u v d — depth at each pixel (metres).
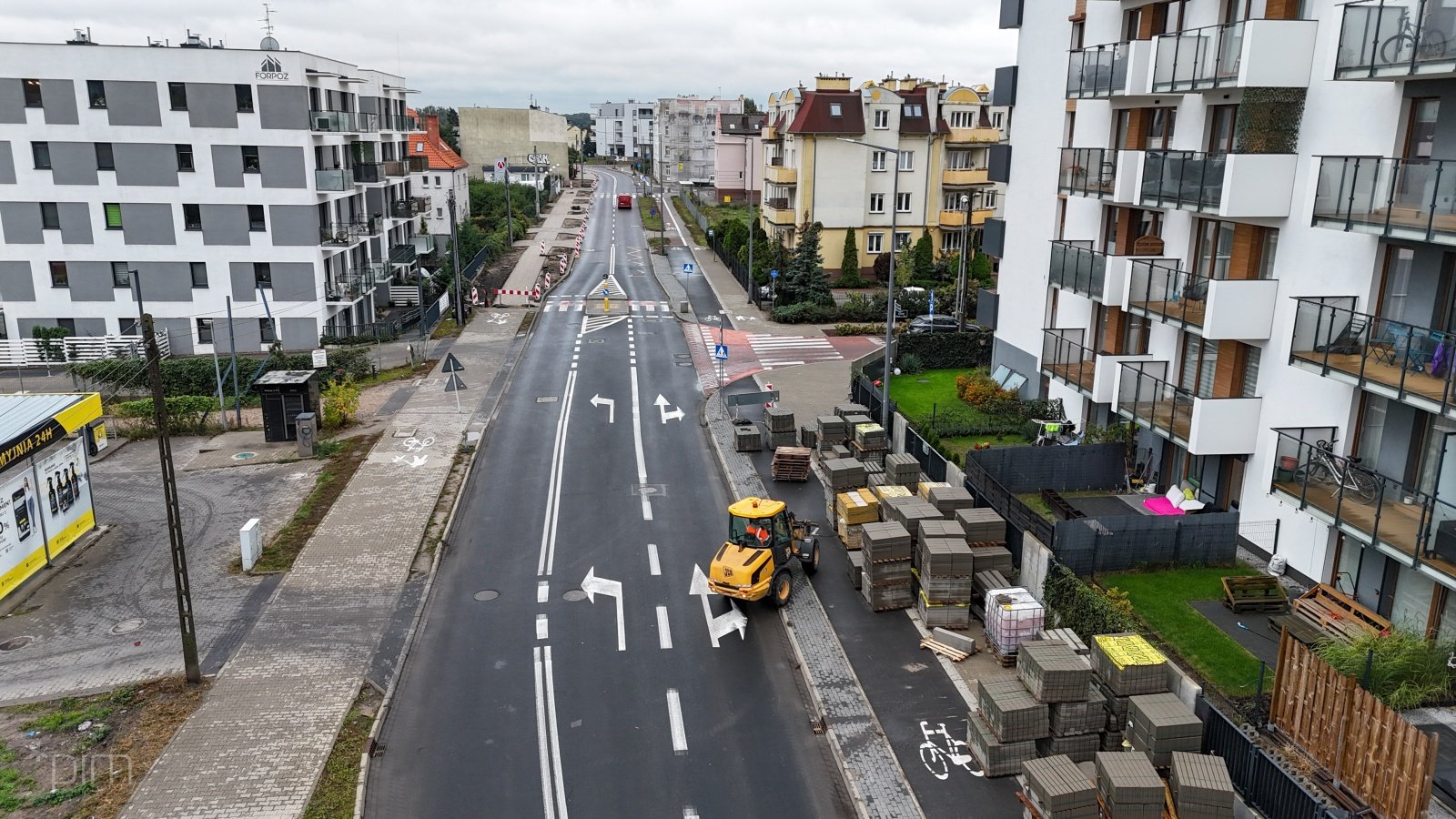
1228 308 19.73
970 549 18.42
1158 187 21.97
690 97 155.12
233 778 13.77
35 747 14.48
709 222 88.62
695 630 18.56
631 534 23.23
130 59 41.31
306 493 25.81
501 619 18.97
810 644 17.83
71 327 44.12
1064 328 28.72
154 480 26.95
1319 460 17.31
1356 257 17.36
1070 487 24.84
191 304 44.16
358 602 19.52
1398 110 16.33
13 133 41.75
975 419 30.70
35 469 20.66
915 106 61.00
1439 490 15.90
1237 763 12.85
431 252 64.06
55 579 20.47
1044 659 14.02
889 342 28.03
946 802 13.38
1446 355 15.17
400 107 67.06
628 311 53.12
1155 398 22.06
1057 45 28.83
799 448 27.22
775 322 50.31
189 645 16.09
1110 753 12.49
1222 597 18.47
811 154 59.03
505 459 28.86
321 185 43.69
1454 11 14.25
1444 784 12.41
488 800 13.55
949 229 61.78
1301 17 18.81
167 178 42.66
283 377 30.67
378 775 14.09
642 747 14.80
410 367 40.50
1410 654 14.33
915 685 16.42
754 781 14.01
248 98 42.19
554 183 127.75
